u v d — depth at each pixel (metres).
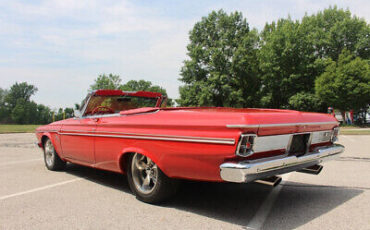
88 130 4.32
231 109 3.78
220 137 2.70
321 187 4.28
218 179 2.79
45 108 104.00
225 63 42.94
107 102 4.87
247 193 3.99
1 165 6.28
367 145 10.10
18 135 15.92
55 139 5.25
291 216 3.06
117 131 3.77
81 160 4.65
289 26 39.62
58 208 3.38
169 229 2.73
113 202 3.60
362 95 33.28
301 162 3.18
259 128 2.68
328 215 3.08
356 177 4.89
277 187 4.30
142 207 3.40
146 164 3.58
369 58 38.00
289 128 3.03
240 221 2.93
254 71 44.44
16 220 3.01
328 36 39.28
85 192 4.08
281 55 39.16
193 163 2.93
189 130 2.95
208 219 2.99
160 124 3.23
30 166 6.15
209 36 44.94
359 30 38.44
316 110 39.53
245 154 2.66
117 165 3.85
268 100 41.22
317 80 35.16
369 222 2.87
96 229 2.76
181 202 3.57
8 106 103.56
